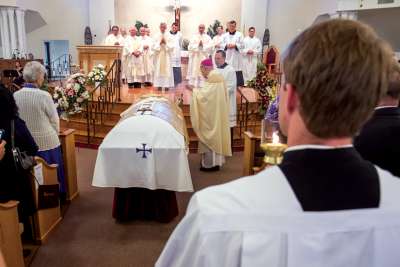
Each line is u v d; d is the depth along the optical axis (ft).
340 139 1.88
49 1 36.58
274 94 14.16
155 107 11.12
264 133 5.73
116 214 10.85
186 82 32.22
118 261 8.93
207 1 38.70
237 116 21.17
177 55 28.07
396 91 4.50
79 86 14.26
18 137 8.09
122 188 10.62
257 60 31.09
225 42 29.53
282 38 38.65
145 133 9.64
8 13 32.42
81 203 12.32
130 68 28.76
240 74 29.30
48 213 10.02
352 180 1.82
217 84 15.35
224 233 1.79
